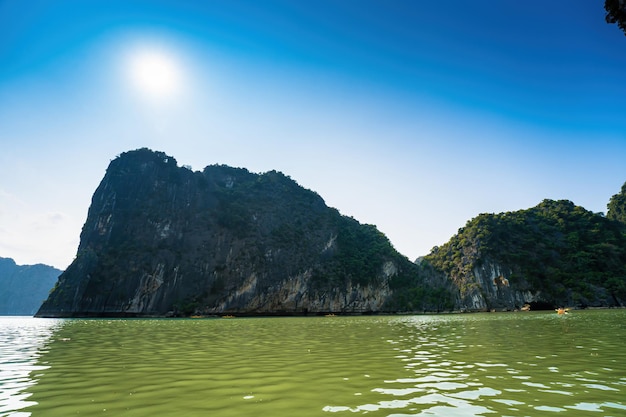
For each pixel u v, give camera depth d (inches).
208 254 3885.3
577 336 899.4
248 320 2418.8
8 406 311.6
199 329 1387.8
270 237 4313.5
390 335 1037.2
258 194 4886.8
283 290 3983.8
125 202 3909.9
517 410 289.1
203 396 339.0
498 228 4648.1
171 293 3565.5
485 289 4242.1
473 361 536.4
